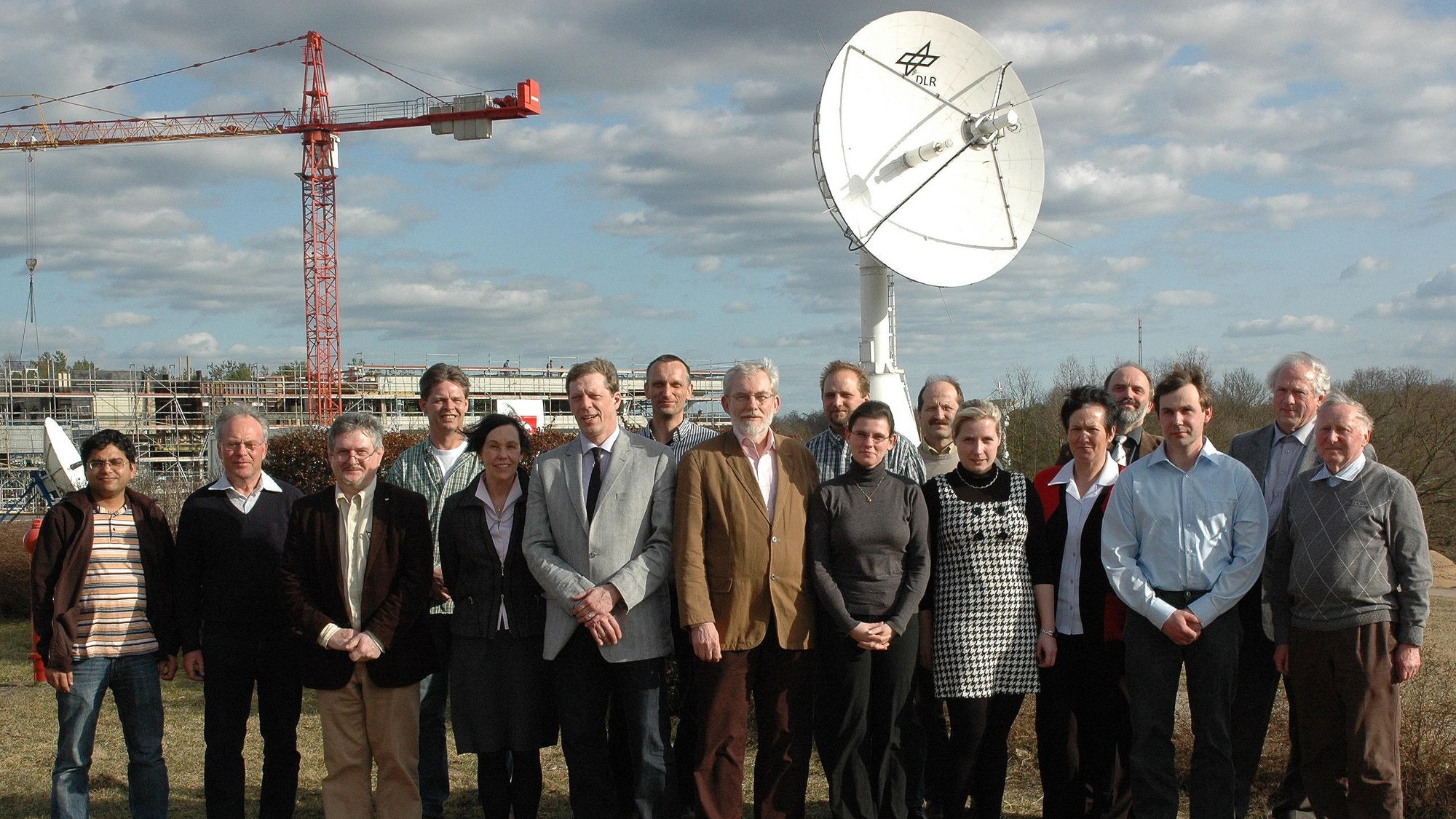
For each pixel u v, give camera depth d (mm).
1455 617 14594
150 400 49875
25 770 6949
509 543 5242
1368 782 4723
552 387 54531
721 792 5008
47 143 65688
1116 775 5391
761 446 5336
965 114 11938
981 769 5180
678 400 6109
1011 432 21641
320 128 65312
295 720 5277
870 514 5078
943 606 5199
